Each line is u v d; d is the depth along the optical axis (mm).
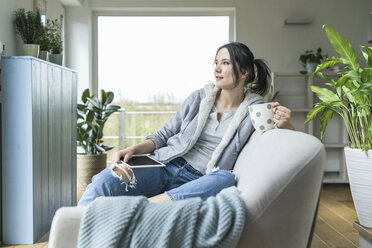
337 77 4516
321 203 3539
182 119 1794
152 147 1750
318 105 2254
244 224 898
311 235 1028
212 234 847
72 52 4441
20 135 2340
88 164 3936
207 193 1272
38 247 2316
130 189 1517
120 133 4750
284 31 4516
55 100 2746
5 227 2371
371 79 1947
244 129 1608
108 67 4715
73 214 848
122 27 4695
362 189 2074
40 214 2490
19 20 2652
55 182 2760
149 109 4754
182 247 829
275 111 1449
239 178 1312
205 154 1689
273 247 922
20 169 2350
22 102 2332
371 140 2066
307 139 1033
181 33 4711
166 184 1672
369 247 2051
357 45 4539
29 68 2320
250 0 4500
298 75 4348
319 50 4328
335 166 4598
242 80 1689
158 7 4500
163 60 4727
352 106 2170
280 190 926
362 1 4516
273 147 1096
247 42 4520
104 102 4086
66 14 4426
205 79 4742
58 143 2822
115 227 809
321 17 4523
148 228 824
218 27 4707
